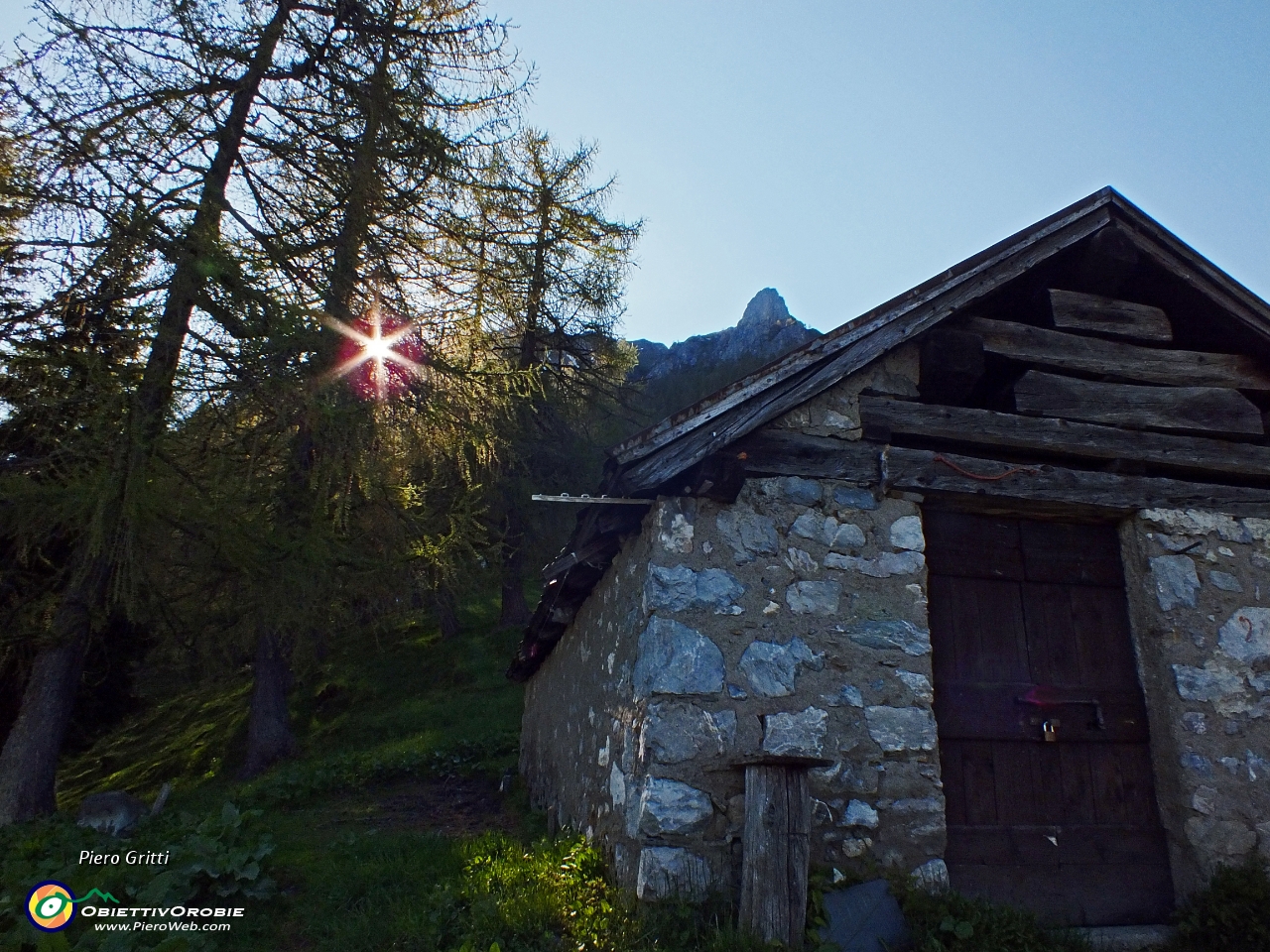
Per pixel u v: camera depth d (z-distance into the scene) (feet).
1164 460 17.72
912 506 16.08
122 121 23.43
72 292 23.32
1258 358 19.19
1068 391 17.69
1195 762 15.57
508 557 52.85
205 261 22.44
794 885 11.94
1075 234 17.83
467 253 30.40
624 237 50.29
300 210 27.17
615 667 16.84
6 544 26.55
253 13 27.43
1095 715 16.20
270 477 25.34
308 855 18.61
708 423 15.16
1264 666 16.55
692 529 14.88
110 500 20.30
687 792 13.25
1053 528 17.53
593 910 13.24
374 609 32.22
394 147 28.17
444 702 47.52
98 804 21.74
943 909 12.95
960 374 16.88
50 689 24.75
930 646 15.24
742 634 14.43
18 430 24.18
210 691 61.41
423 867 16.89
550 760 23.62
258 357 22.79
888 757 14.30
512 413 31.19
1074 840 15.37
